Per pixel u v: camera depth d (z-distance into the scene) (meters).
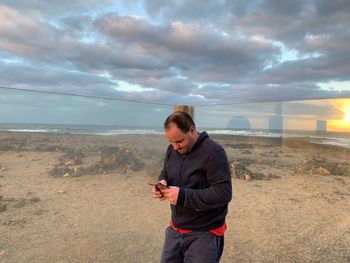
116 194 4.66
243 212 5.29
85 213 4.14
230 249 4.11
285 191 6.08
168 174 2.57
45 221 3.81
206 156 2.33
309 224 4.84
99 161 4.64
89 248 3.64
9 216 3.79
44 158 4.09
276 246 4.22
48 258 3.34
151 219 4.53
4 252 3.32
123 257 3.64
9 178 3.84
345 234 4.51
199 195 2.27
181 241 2.47
